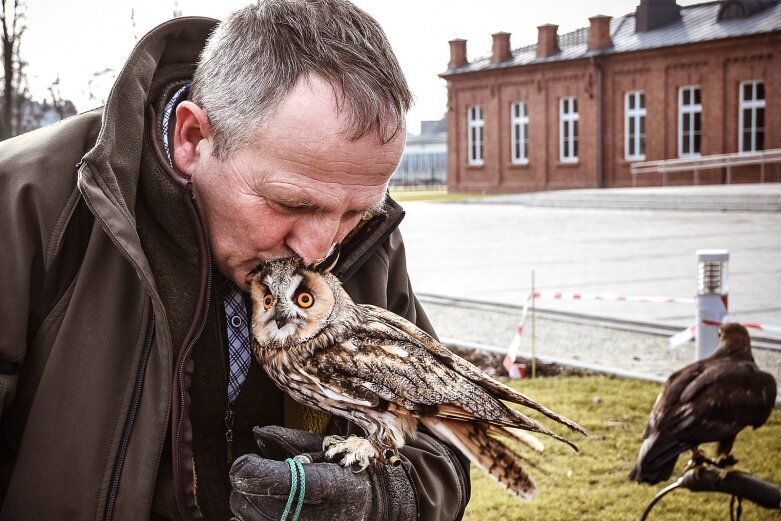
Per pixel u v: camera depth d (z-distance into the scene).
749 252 13.65
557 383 5.83
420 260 13.73
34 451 1.42
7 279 1.42
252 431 1.70
